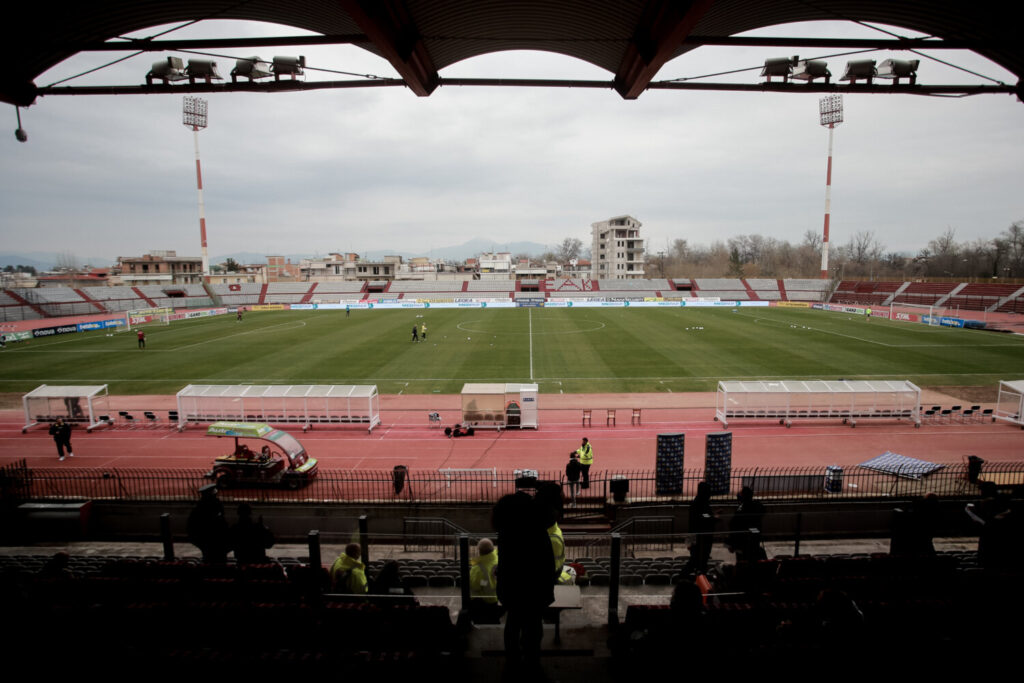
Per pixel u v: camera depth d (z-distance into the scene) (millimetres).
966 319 59438
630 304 85625
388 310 79188
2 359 41312
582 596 9734
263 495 17531
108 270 146500
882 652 5184
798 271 150000
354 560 8148
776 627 6488
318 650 6305
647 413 27625
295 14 12812
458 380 34062
